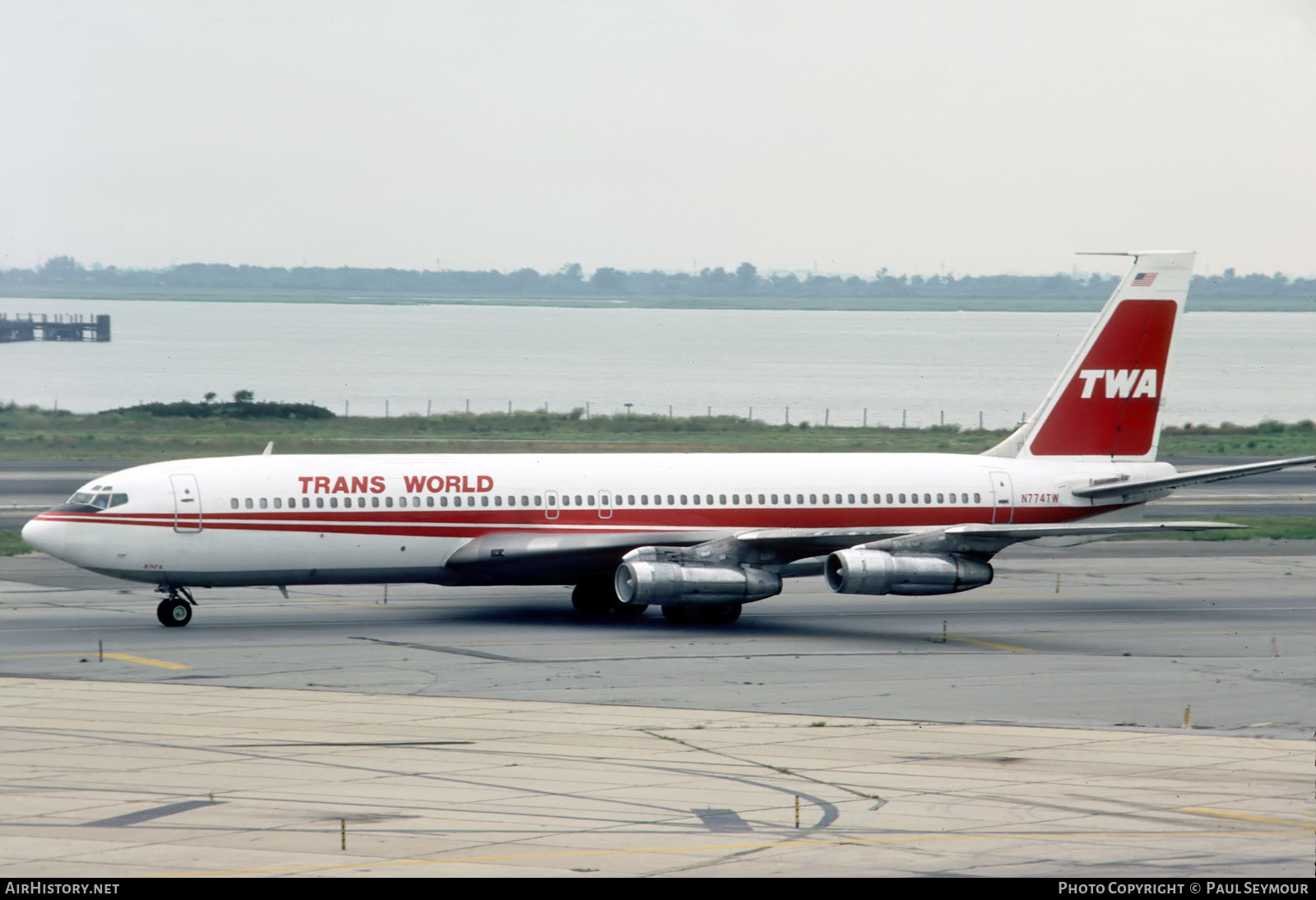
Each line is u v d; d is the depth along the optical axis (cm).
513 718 12700
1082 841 9044
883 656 16512
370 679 14538
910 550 19175
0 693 13550
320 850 8688
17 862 8406
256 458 18838
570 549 19112
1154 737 12244
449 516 18838
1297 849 8894
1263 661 16450
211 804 9706
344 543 18400
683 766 10981
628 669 15412
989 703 13800
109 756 11050
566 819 9431
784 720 12825
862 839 9050
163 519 17650
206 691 13750
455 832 9112
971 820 9512
